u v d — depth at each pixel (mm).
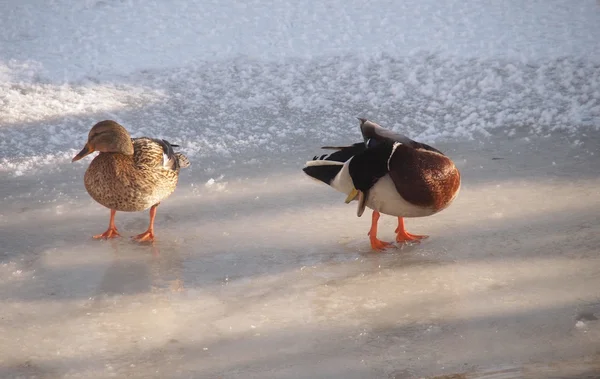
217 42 13891
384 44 13633
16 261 8023
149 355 6355
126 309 7082
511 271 7520
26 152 10672
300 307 7047
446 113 11516
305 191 9609
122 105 11984
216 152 10648
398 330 6613
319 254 8070
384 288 7340
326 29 14258
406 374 5992
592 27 14023
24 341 6605
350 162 7734
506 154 10266
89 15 15062
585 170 9688
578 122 11000
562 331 6457
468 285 7305
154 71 13023
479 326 6613
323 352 6332
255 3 15430
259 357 6289
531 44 13430
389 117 11438
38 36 14273
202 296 7293
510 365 6039
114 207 8344
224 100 12109
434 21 14477
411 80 12438
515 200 9039
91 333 6699
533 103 11641
